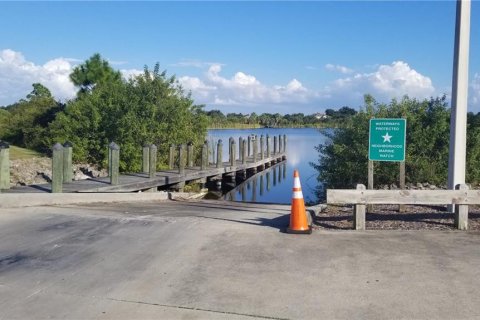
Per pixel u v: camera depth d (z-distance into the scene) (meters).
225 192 25.64
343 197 8.36
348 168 15.16
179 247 7.34
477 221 8.98
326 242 7.55
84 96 27.70
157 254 7.01
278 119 112.31
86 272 6.27
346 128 15.79
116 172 15.62
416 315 4.90
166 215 10.12
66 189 13.99
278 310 5.05
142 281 5.92
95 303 5.26
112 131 24.30
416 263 6.49
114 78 33.12
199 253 7.02
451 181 9.67
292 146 56.19
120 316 4.93
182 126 25.22
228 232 8.21
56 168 12.88
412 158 14.59
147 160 19.36
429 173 14.53
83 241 7.80
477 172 14.38
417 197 8.31
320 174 16.31
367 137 14.89
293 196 8.21
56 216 9.81
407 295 5.41
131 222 9.14
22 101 39.91
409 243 7.47
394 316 4.89
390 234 8.05
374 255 6.85
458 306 5.11
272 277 6.01
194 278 6.00
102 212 10.62
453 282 5.78
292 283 5.80
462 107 9.52
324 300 5.30
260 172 35.00
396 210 10.27
